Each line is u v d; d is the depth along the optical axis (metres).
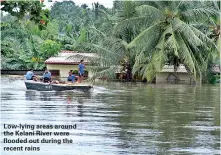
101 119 27.19
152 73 58.06
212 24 64.12
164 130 23.94
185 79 64.31
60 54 72.38
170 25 58.44
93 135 22.48
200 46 60.50
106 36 66.81
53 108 31.83
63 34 94.69
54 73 68.12
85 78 64.81
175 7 59.66
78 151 19.38
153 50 60.16
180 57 58.44
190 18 60.88
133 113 29.84
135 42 58.25
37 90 45.53
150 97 40.56
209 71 63.25
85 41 78.25
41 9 18.69
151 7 58.59
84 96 40.41
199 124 25.88
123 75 63.78
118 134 22.72
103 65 62.84
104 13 71.12
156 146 20.33
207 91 47.94
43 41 78.69
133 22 61.16
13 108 31.62
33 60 76.00
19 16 18.36
